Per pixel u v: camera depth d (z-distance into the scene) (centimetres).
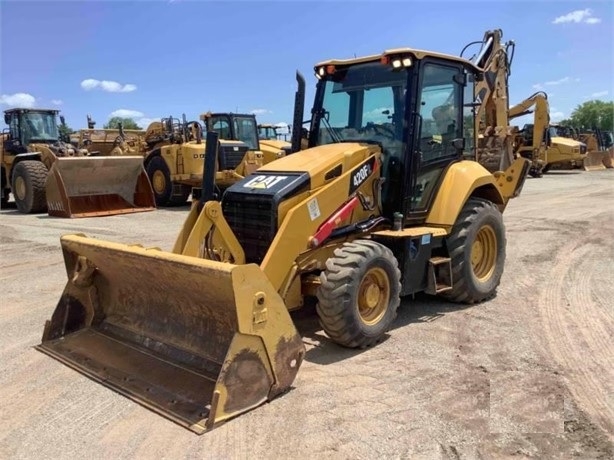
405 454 324
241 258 487
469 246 589
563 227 1130
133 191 1433
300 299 482
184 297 430
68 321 507
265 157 1814
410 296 645
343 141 588
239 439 341
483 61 864
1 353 484
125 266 453
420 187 566
